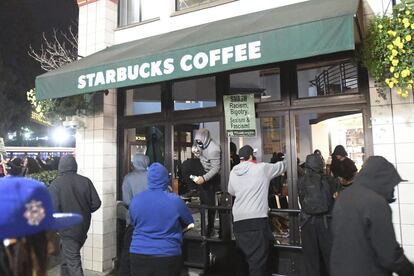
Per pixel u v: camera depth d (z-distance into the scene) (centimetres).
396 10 413
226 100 577
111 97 687
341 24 382
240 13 592
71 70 573
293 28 407
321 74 546
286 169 535
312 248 461
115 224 675
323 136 593
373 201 260
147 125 664
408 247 431
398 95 450
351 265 257
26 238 125
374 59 434
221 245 584
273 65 559
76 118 675
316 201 452
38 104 651
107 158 673
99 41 703
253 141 602
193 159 631
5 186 125
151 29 677
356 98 499
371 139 482
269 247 520
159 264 355
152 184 373
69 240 498
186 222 375
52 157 1226
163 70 488
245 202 473
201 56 461
